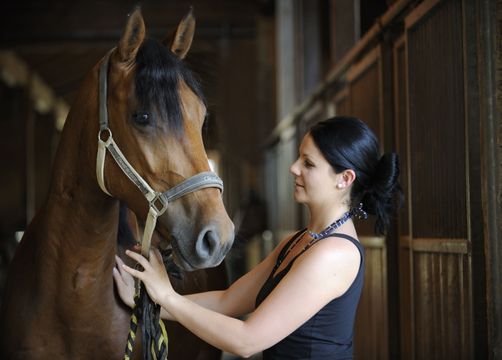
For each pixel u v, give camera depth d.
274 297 1.67
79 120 1.84
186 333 2.32
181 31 1.96
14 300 1.93
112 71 1.75
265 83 11.62
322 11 6.38
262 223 10.12
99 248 1.83
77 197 1.83
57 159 1.90
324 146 1.77
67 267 1.81
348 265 1.69
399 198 1.82
